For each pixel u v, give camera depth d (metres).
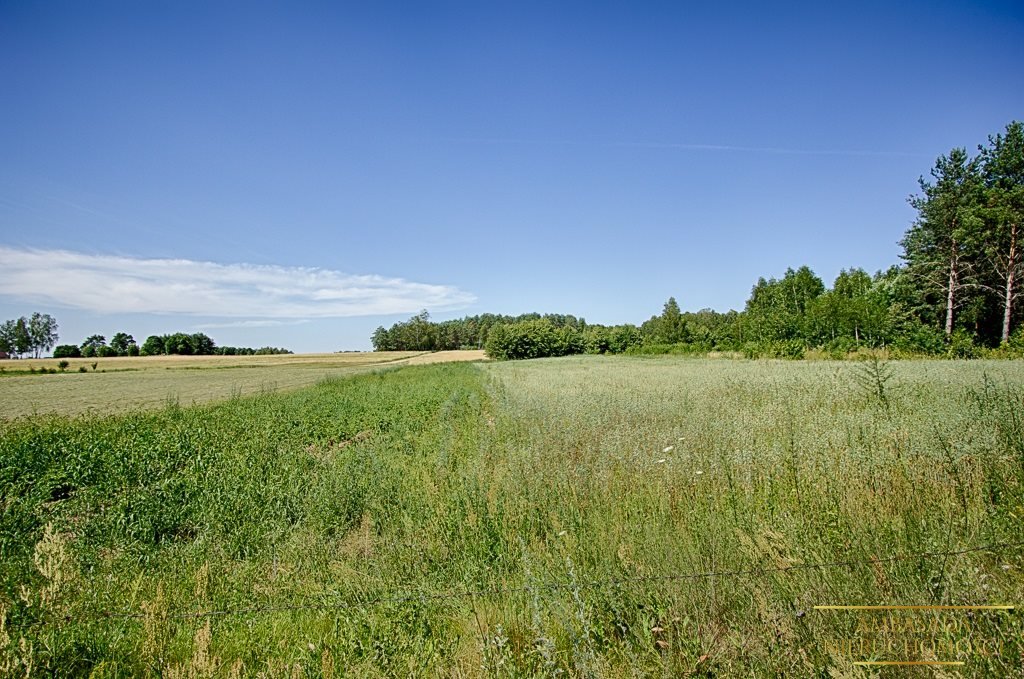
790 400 11.80
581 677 2.79
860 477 5.12
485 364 62.81
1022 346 30.94
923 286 43.16
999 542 3.63
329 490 6.79
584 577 3.73
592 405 12.50
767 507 4.53
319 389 29.56
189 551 5.13
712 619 3.21
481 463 7.46
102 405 27.42
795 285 74.88
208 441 11.80
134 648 3.34
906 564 3.33
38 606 3.67
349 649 3.15
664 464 6.12
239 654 3.31
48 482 8.34
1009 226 36.59
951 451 5.57
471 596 3.83
